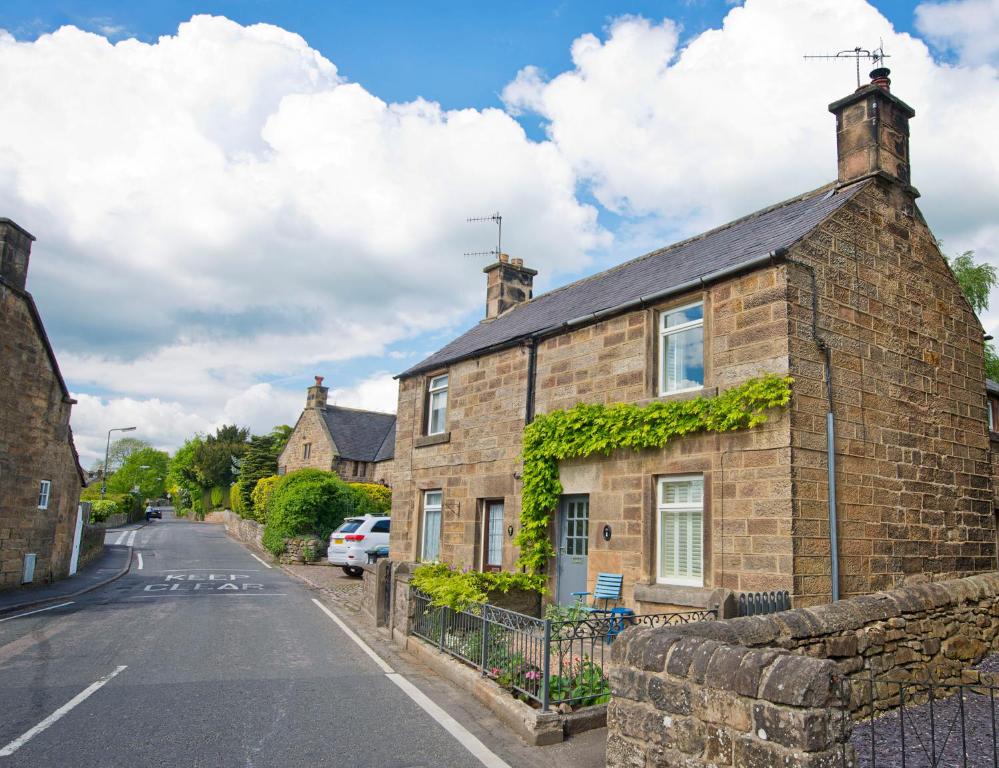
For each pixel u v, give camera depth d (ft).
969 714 24.75
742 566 32.04
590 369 42.45
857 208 36.58
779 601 29.07
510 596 40.47
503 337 52.60
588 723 21.62
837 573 31.45
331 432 134.10
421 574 36.24
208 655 31.48
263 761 18.44
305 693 25.31
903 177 39.52
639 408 37.93
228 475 211.41
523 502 44.91
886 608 26.02
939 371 39.73
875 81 39.27
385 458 127.75
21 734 20.06
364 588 46.62
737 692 14.56
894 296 37.73
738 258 36.24
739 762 14.30
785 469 30.86
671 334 38.58
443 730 21.34
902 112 40.16
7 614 44.37
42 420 59.88
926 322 39.50
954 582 30.55
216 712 22.66
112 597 53.62
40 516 59.88
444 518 53.93
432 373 58.70
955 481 39.37
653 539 36.81
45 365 60.29
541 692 22.27
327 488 91.91
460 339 64.39
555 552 43.24
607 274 56.24
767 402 31.73
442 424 57.47
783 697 13.53
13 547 56.08
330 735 20.67
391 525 61.00
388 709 23.48
